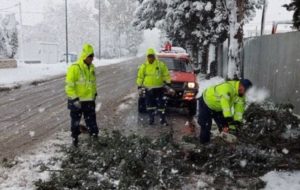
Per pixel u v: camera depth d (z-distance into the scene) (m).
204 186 6.01
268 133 8.08
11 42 39.84
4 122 10.38
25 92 17.19
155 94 10.23
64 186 5.75
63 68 36.72
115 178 6.11
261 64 14.50
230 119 6.78
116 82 22.31
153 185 5.88
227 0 15.16
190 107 11.56
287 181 6.21
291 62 11.31
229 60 15.12
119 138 7.73
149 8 29.89
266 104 10.44
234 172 6.59
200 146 7.33
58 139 8.52
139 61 56.44
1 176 6.17
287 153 7.38
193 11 23.48
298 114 10.77
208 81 21.31
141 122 10.52
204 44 23.92
